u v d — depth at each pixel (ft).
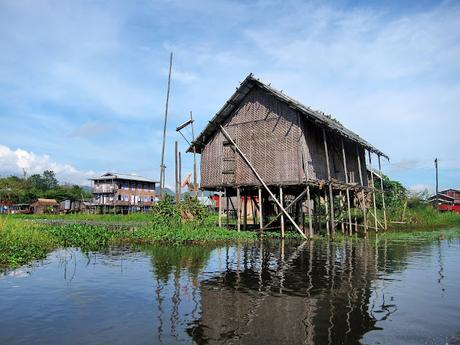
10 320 23.20
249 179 76.43
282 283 33.12
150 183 234.17
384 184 132.98
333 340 20.07
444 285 32.65
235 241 65.46
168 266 41.39
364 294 29.40
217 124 81.25
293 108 71.26
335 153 87.92
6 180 261.85
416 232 92.17
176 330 21.48
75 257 47.93
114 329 21.63
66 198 256.11
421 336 20.67
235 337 20.44
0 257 42.55
